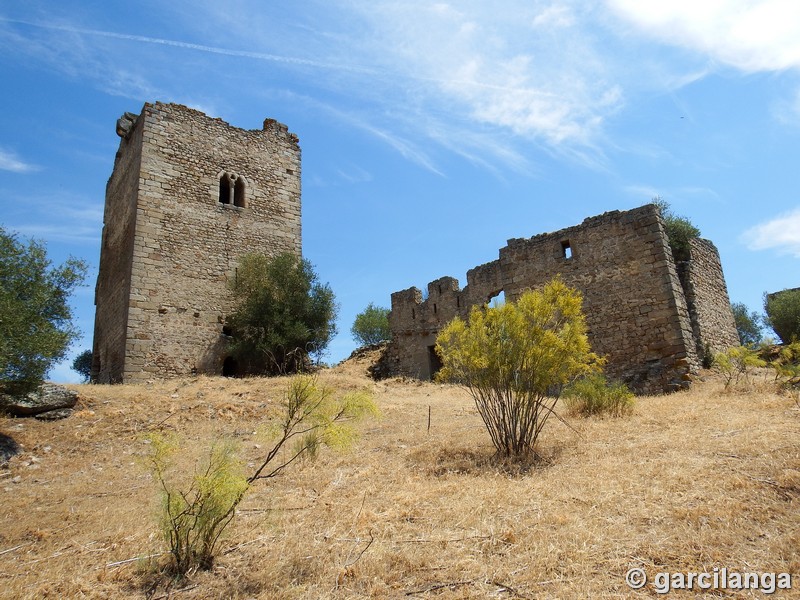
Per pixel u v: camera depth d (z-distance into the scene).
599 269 19.53
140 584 5.12
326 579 4.96
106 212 26.95
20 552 6.18
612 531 5.55
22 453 10.77
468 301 24.98
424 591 4.66
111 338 22.39
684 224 21.05
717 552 4.93
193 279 22.22
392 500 7.13
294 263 24.14
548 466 8.36
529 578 4.72
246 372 22.19
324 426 6.94
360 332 45.59
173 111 23.70
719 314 20.77
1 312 11.41
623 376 18.02
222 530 5.72
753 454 7.51
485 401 10.12
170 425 12.90
